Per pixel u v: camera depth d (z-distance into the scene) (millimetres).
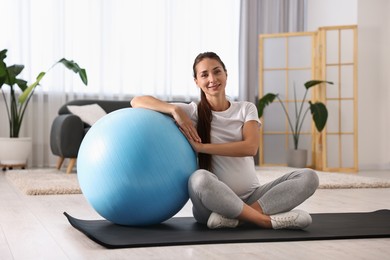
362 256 2020
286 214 2475
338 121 7340
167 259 1968
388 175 6453
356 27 7180
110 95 7266
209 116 2629
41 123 6941
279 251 2090
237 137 2639
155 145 2395
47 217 2998
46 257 2031
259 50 7625
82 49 7137
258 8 7855
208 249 2127
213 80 2613
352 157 7324
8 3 6785
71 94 7086
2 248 2193
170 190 2420
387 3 7457
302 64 7484
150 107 2631
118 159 2377
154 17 7395
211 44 7648
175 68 7520
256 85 7883
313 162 7469
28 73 6867
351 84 7332
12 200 3730
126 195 2393
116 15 7254
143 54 7359
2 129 6828
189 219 2812
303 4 7930
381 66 7449
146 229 2502
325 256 2012
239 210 2434
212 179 2404
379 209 3354
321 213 3070
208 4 7621
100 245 2230
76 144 5766
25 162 6477
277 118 7574
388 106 7457
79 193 4160
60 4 6992
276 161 7582
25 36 6855
